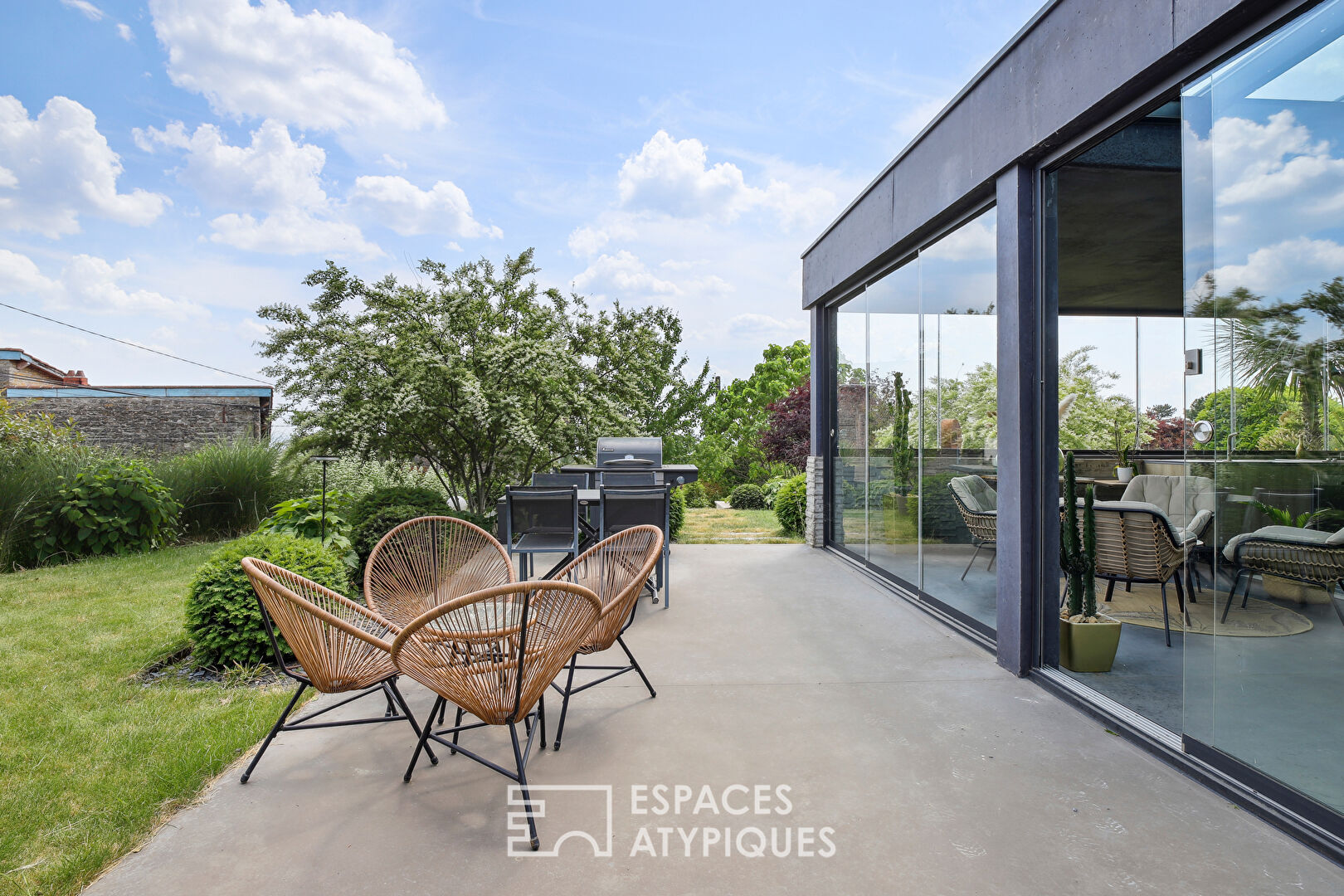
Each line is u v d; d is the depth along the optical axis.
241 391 15.21
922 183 4.47
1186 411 2.47
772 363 20.06
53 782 2.37
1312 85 2.00
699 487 13.56
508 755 2.58
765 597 5.07
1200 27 2.24
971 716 2.91
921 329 4.81
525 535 4.71
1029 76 3.24
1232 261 2.27
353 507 6.27
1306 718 2.03
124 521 6.64
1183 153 2.46
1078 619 3.39
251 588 3.51
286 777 2.42
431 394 6.40
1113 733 2.75
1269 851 1.96
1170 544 3.73
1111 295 6.74
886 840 2.03
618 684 3.29
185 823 2.14
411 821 2.15
